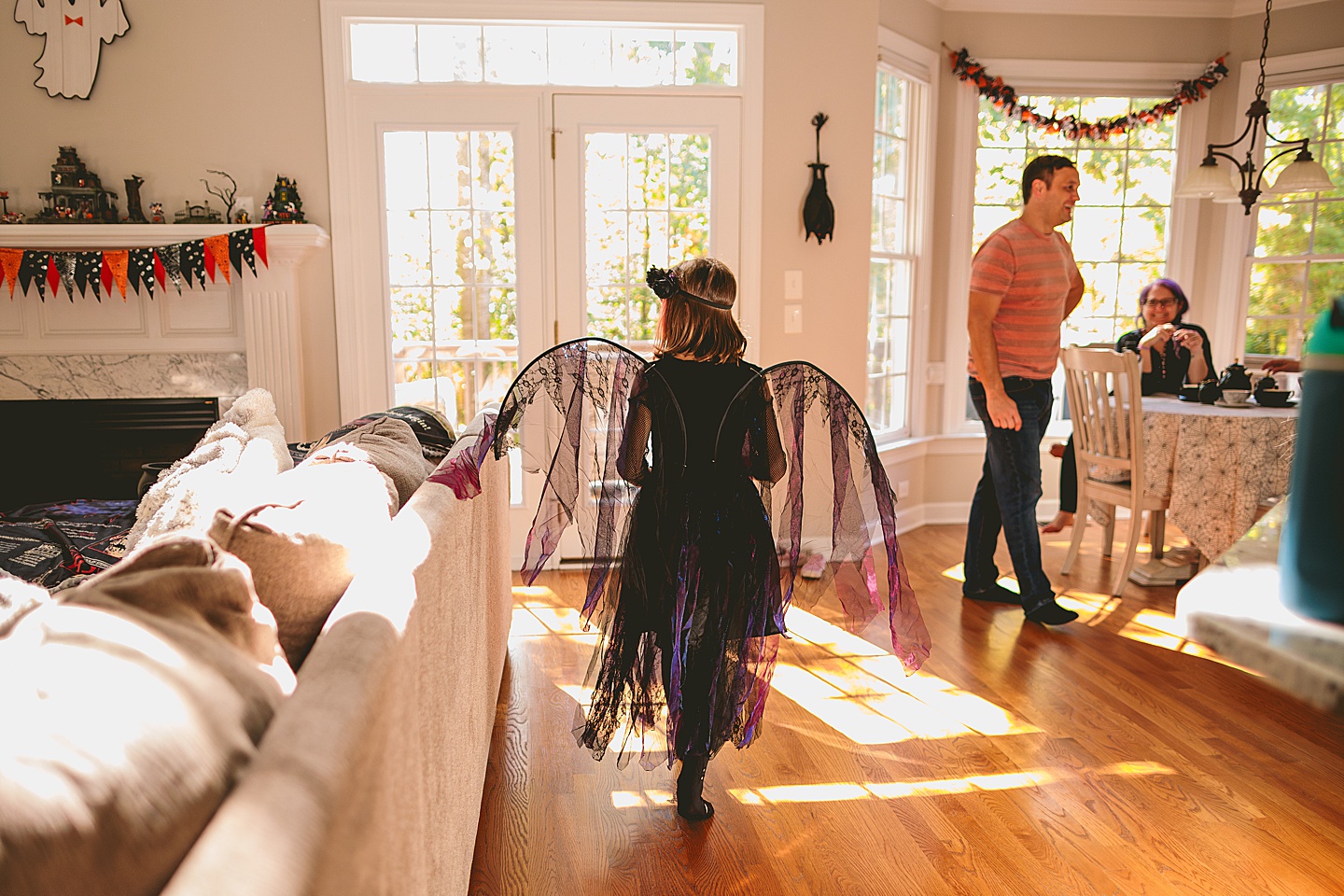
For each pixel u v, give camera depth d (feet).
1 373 13.34
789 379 6.54
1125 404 13.08
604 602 6.78
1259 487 11.75
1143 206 17.67
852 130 14.32
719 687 6.52
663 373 6.58
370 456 6.12
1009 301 11.19
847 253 14.57
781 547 6.69
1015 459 11.28
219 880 2.02
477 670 6.45
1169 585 13.16
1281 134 17.04
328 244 13.61
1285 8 16.76
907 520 17.07
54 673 2.54
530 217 14.01
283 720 2.58
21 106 13.05
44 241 12.73
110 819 2.26
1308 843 6.79
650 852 6.64
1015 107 16.74
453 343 14.26
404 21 13.42
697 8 13.76
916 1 15.98
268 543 3.76
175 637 2.86
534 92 13.76
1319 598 2.27
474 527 6.48
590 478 6.56
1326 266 16.81
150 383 13.56
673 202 14.26
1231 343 17.71
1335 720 8.86
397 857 3.07
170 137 13.26
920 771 7.82
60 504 10.61
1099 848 6.70
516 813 7.17
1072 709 9.04
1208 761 8.02
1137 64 17.07
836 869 6.45
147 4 13.04
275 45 13.25
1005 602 12.38
